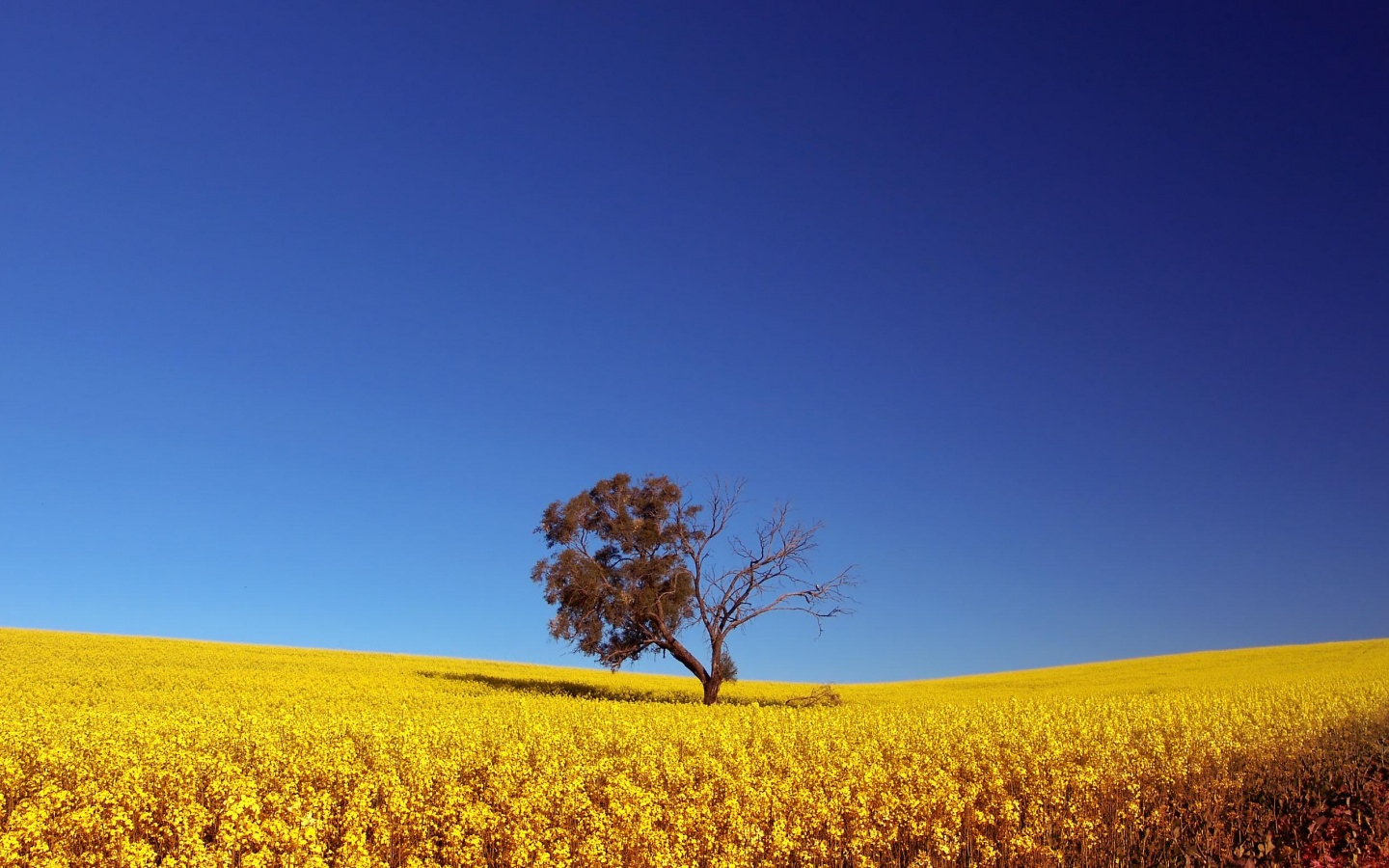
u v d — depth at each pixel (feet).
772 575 146.20
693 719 76.18
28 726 61.57
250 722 69.31
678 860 36.99
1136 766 53.06
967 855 40.65
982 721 76.18
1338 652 208.23
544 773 51.78
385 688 131.95
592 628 145.89
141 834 42.11
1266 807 50.62
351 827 39.45
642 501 152.56
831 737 67.00
